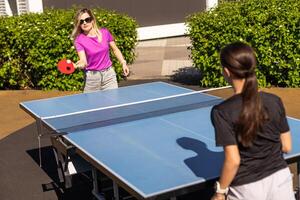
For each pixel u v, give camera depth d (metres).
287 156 3.40
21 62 9.41
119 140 4.00
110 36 6.36
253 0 9.23
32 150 6.53
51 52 9.05
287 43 8.41
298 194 3.97
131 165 3.41
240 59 2.89
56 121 4.67
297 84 8.73
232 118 2.87
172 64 11.43
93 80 6.23
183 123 4.38
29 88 9.75
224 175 2.89
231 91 8.33
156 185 3.04
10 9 14.74
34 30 9.04
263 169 2.98
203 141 3.85
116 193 4.21
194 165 3.35
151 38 15.04
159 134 4.10
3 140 6.95
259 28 8.43
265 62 8.53
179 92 5.65
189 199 4.93
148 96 5.54
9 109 8.45
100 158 3.59
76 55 9.01
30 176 5.70
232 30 8.48
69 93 9.25
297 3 8.86
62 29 9.02
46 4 13.67
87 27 6.04
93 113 4.89
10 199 5.16
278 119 3.00
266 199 3.01
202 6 15.70
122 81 10.01
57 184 5.44
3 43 9.20
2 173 5.83
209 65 8.72
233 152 2.86
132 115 4.74
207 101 5.14
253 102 2.86
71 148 3.97
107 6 14.27
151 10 14.92
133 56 9.90
